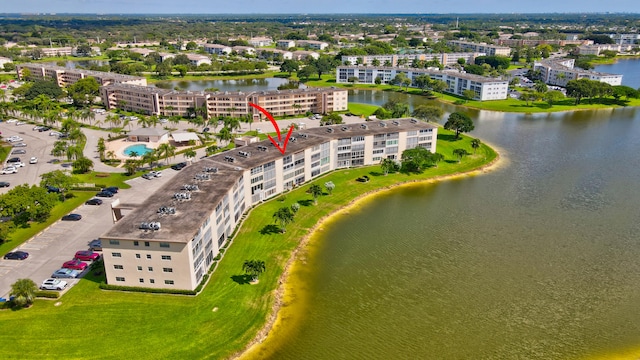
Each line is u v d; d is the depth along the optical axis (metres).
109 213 148.88
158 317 99.25
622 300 109.50
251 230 138.88
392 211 156.50
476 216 153.38
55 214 147.25
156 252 104.50
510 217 152.75
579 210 158.12
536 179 187.12
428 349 93.69
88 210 150.88
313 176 181.62
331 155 187.88
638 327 100.38
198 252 110.31
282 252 127.69
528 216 153.50
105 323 96.94
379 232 141.75
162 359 88.75
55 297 104.25
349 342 95.69
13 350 89.12
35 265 118.19
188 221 111.75
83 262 117.12
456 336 97.38
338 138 187.00
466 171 195.25
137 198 161.12
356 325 100.69
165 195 127.69
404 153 191.50
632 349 94.00
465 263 124.94
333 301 108.69
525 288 113.88
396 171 190.62
